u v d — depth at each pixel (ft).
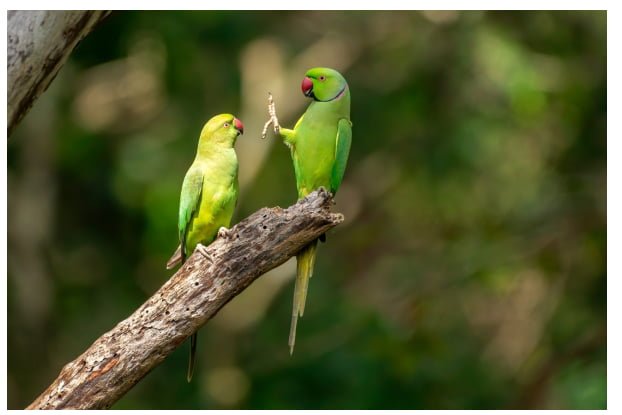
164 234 54.60
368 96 57.47
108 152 55.67
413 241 59.82
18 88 21.93
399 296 53.26
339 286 58.59
